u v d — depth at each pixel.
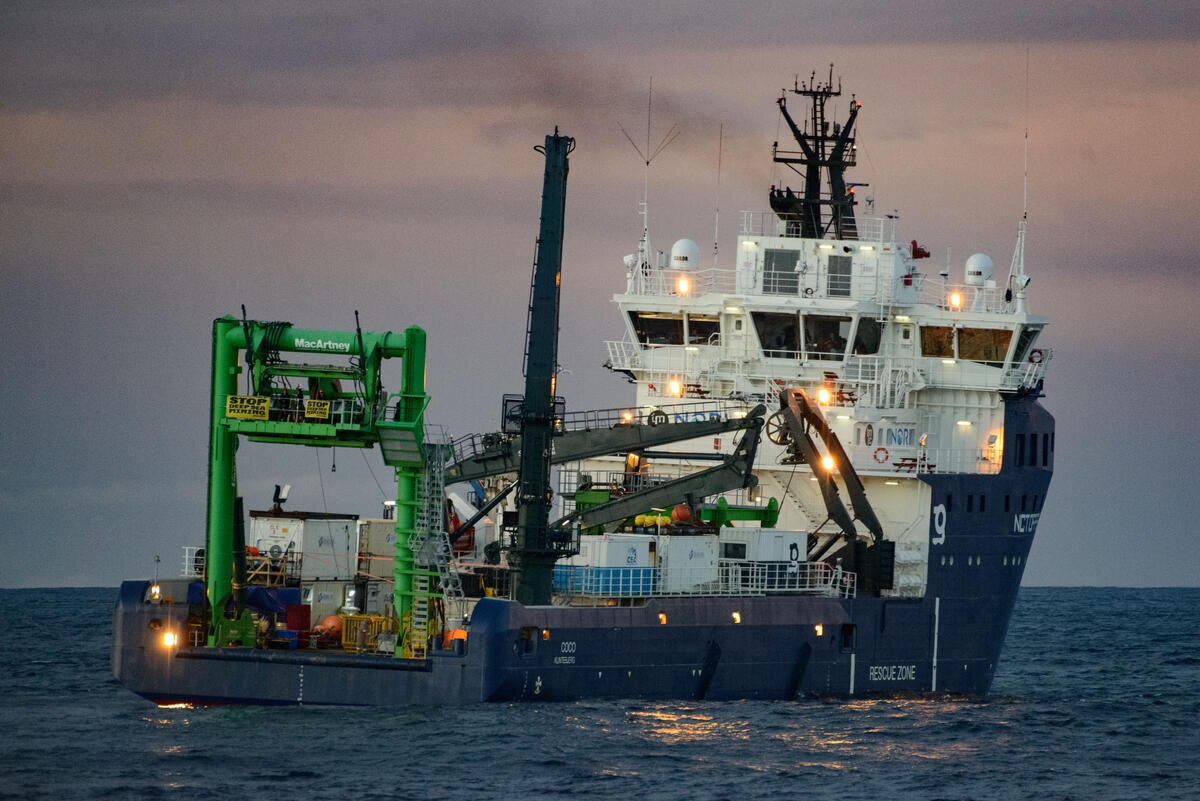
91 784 188.38
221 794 185.12
